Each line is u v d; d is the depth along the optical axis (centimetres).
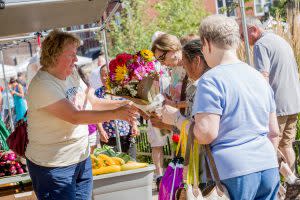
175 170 348
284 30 732
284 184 531
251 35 568
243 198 292
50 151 382
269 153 301
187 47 350
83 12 479
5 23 459
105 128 680
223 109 293
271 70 564
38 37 646
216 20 306
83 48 2567
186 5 1830
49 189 386
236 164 291
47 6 407
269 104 311
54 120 378
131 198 500
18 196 520
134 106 380
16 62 2488
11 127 1137
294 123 584
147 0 1917
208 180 299
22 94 1380
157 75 382
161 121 377
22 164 536
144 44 1844
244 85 299
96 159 505
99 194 490
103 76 665
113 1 465
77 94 406
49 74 381
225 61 304
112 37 1880
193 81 356
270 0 1889
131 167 502
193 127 306
